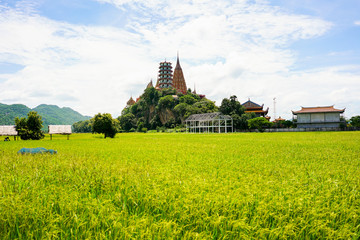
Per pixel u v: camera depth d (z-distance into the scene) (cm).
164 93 15250
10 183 657
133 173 783
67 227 423
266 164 1079
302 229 402
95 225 412
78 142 3219
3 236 393
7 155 1423
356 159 1227
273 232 394
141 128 14788
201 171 907
